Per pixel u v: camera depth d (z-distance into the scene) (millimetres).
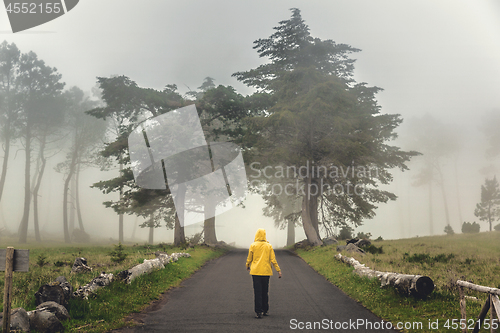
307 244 33969
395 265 15039
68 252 24531
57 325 6426
